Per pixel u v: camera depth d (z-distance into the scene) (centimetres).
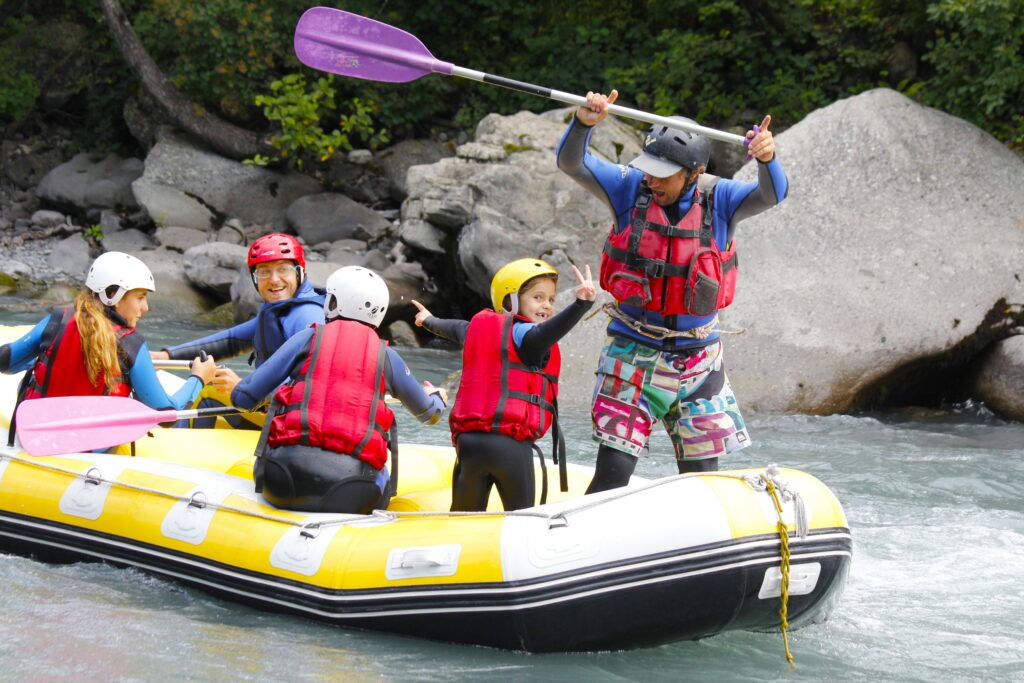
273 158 2941
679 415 819
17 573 866
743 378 1675
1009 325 1730
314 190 2942
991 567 966
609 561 723
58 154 3316
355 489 830
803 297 1745
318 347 847
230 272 2395
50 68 3356
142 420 906
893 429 1566
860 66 2673
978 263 1764
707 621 735
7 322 2164
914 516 1133
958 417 1680
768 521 739
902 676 736
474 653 742
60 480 904
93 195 2989
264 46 2980
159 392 958
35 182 3247
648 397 809
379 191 2952
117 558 866
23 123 3394
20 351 957
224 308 2305
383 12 3127
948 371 1750
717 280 789
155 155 2920
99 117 3306
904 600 883
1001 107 2316
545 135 2256
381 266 2444
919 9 2612
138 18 3041
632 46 3031
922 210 1855
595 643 736
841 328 1703
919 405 1772
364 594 764
